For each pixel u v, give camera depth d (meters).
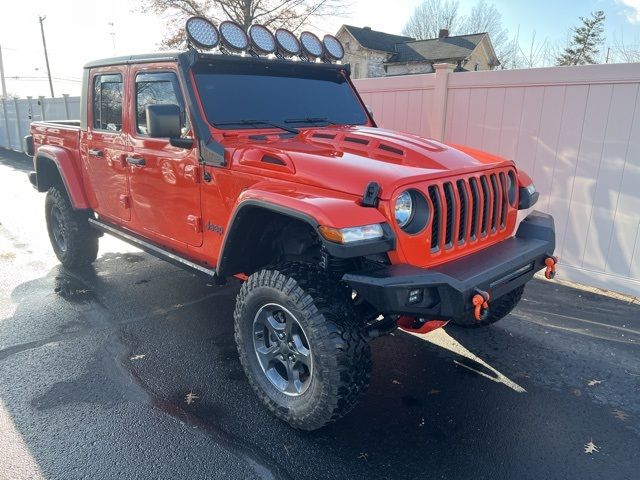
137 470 2.61
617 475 2.63
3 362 3.66
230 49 3.70
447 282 2.50
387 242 2.52
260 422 3.02
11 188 10.48
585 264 5.28
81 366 3.62
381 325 2.86
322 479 2.58
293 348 2.85
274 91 3.92
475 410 3.18
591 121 4.99
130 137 4.06
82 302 4.74
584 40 40.22
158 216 3.92
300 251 3.15
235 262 3.24
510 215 3.45
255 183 3.03
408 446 2.83
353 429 2.98
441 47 36.69
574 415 3.14
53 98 14.52
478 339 4.12
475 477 2.61
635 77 4.64
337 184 2.71
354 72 38.03
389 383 3.48
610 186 4.97
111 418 3.03
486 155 3.46
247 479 2.57
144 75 3.87
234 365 3.67
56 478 2.54
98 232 5.40
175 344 3.96
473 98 5.89
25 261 5.93
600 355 3.88
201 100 3.48
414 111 6.56
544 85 5.25
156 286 5.16
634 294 4.98
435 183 2.77
